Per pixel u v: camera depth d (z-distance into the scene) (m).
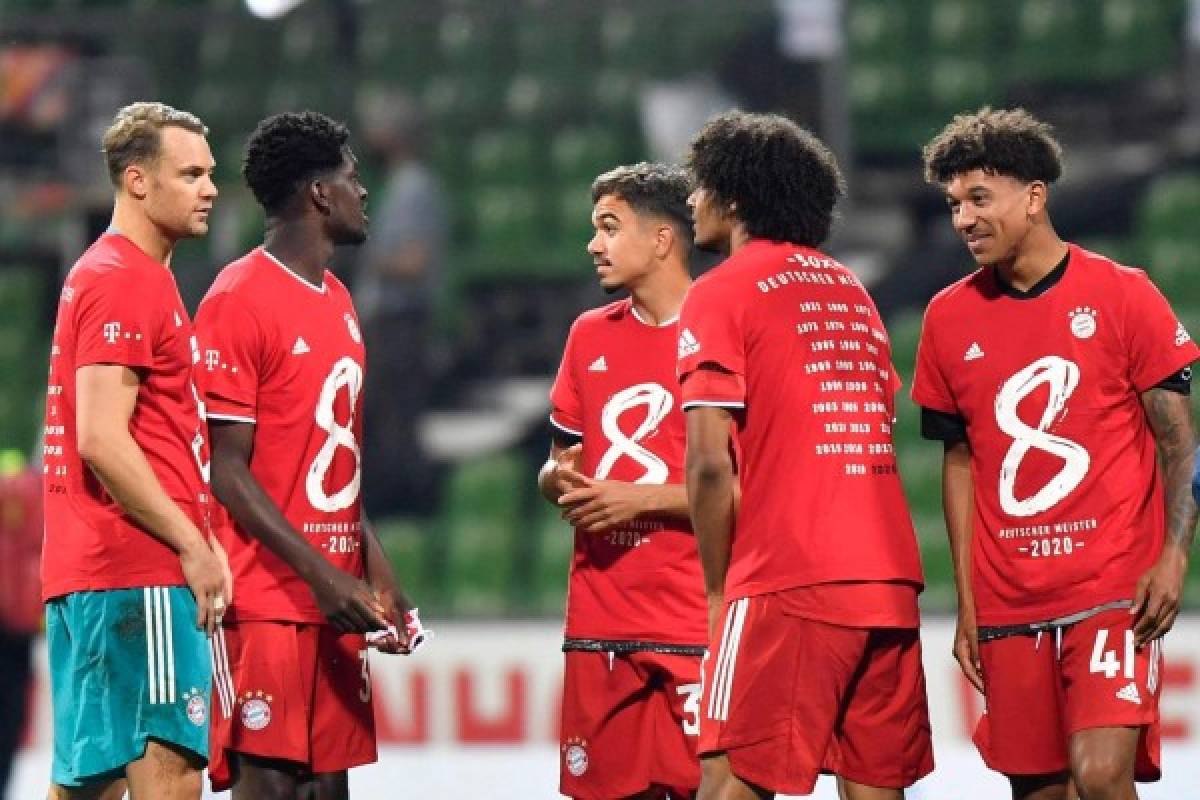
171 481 15.40
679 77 43.88
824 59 39.94
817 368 14.28
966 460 16.09
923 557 32.72
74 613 15.26
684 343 14.38
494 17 46.12
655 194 17.23
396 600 17.12
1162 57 44.66
